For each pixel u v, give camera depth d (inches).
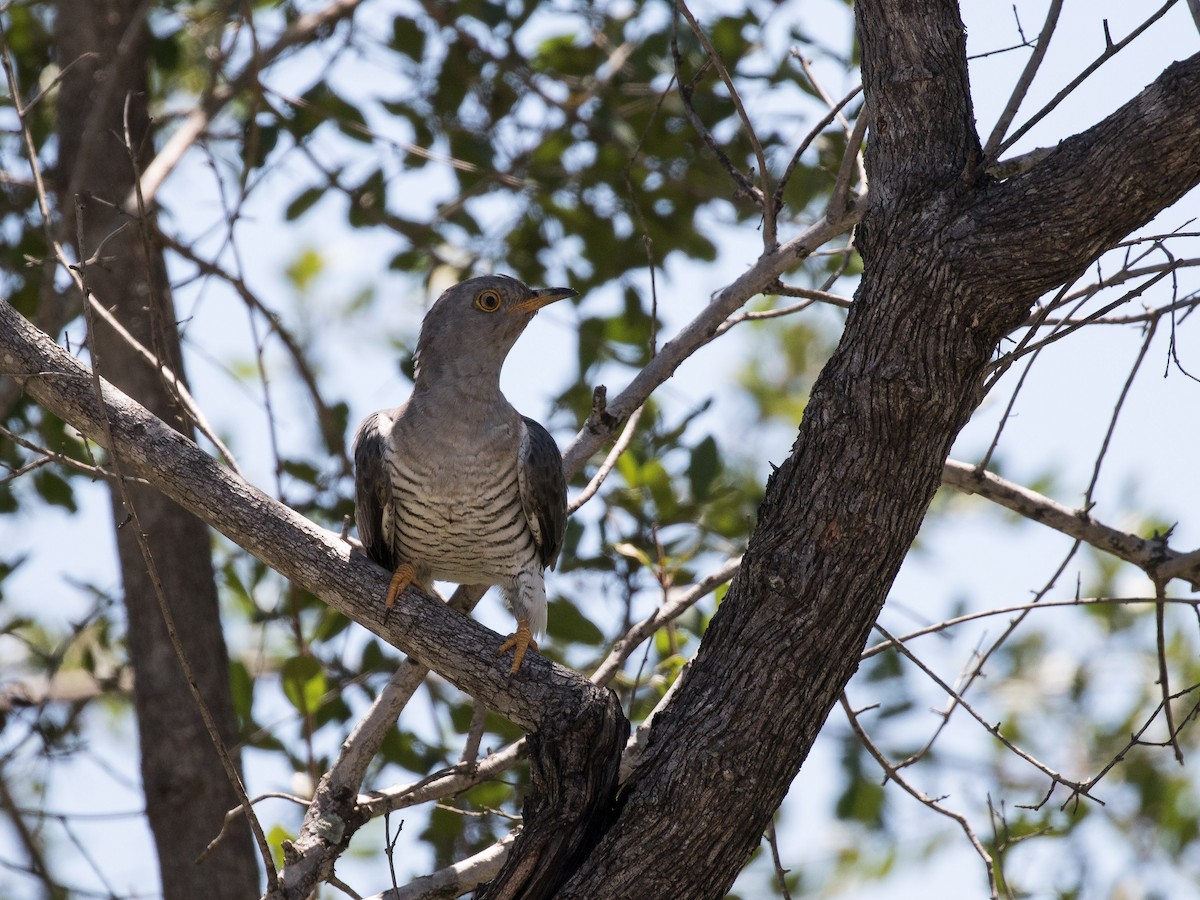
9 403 466.3
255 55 418.0
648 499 497.7
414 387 398.3
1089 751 582.2
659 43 555.5
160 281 519.2
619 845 279.3
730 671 286.4
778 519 288.0
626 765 301.3
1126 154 266.5
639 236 587.8
